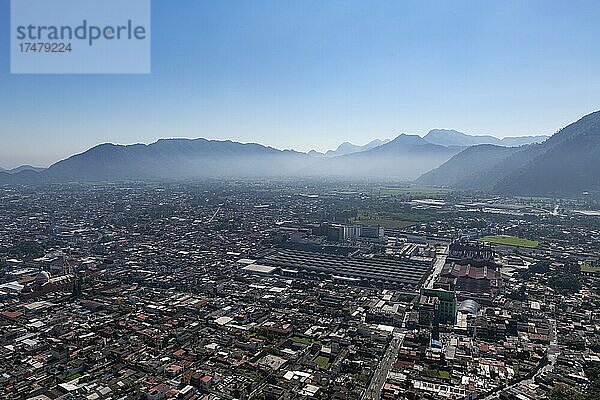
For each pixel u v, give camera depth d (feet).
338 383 652.48
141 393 613.11
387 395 617.21
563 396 618.03
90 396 605.31
